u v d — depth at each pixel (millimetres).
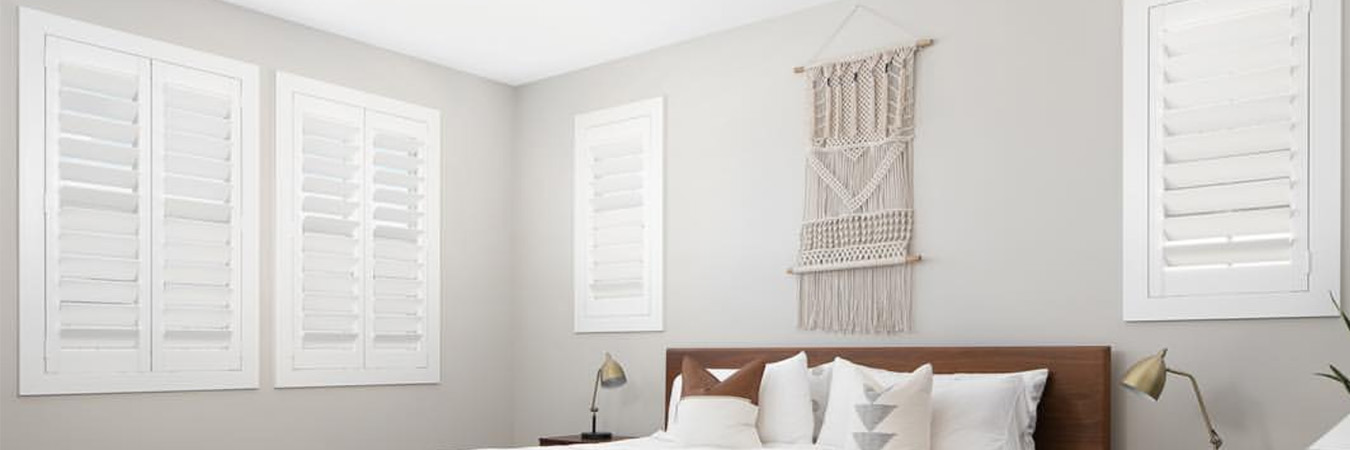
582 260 5203
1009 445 3301
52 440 3721
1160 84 3430
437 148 5176
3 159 3633
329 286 4660
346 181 4770
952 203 3904
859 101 4188
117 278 3908
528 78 5512
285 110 4504
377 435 4832
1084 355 3461
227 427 4246
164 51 4082
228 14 4316
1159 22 3439
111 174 3896
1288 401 3121
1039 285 3666
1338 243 3061
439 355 5121
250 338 4324
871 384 3428
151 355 3986
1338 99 3086
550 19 4488
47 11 3762
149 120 4020
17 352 3637
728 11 4410
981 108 3850
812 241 4270
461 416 5227
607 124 5152
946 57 3957
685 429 3688
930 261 3947
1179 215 3395
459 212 5281
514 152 5617
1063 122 3643
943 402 3406
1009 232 3750
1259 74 3238
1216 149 3324
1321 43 3127
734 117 4629
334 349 4660
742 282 4535
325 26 4609
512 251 5574
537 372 5398
